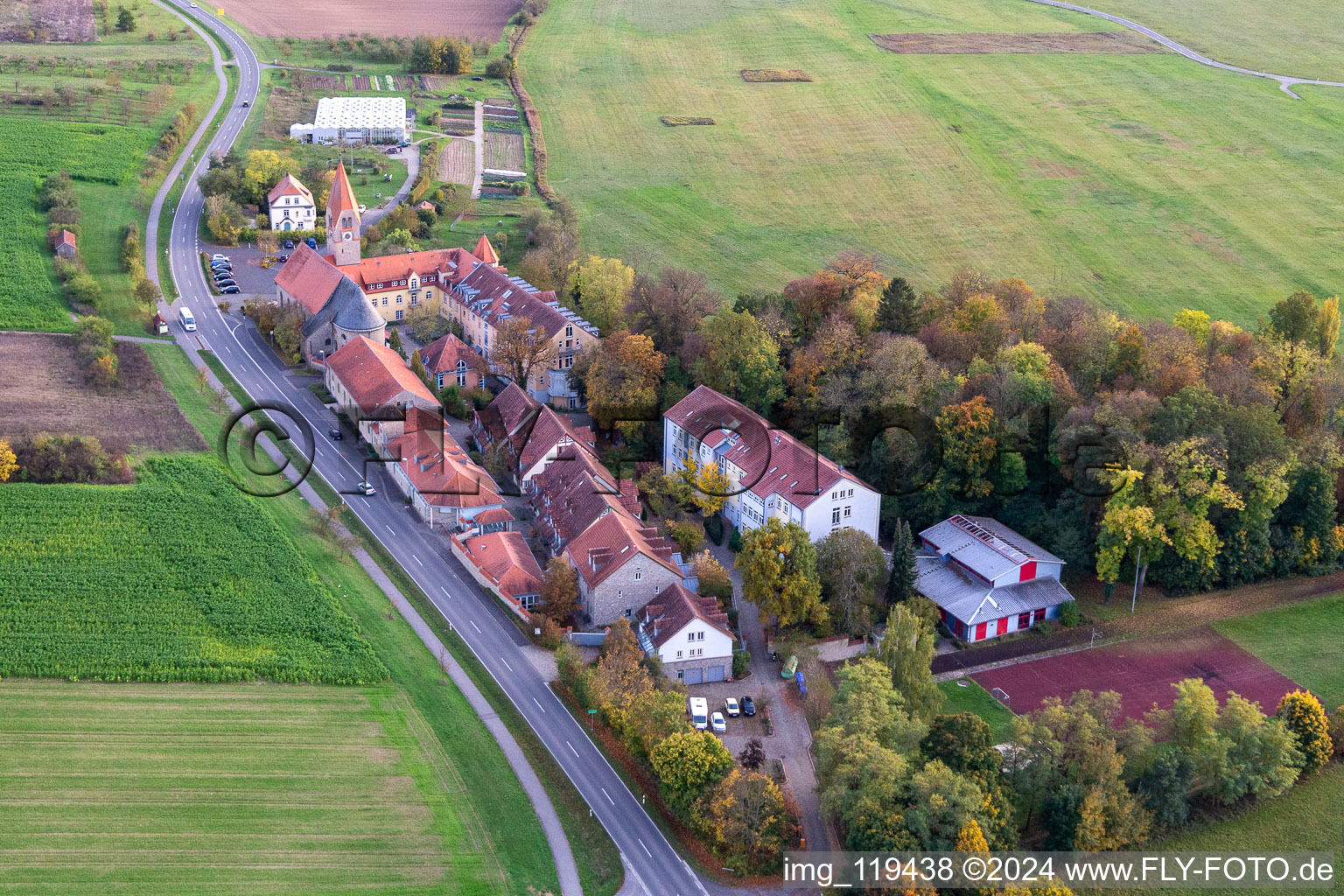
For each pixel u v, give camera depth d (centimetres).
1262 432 19050
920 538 19800
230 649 17075
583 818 14925
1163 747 15112
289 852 14050
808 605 17675
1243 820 15212
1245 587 19588
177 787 14850
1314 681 17588
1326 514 19650
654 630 17288
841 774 14350
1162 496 18738
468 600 18575
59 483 19875
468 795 15100
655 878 14200
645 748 15388
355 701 16425
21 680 16438
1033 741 14950
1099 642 18338
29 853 13850
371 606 18212
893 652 15912
